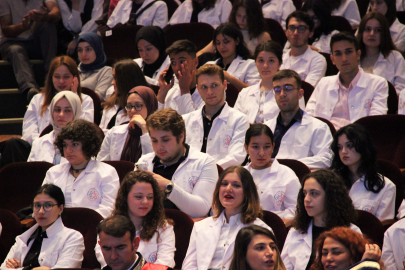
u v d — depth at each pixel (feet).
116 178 22.22
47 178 22.67
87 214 20.25
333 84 29.48
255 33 36.09
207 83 25.21
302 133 25.21
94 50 35.53
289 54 35.12
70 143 21.98
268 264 14.99
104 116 30.32
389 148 24.98
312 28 34.50
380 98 28.45
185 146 22.35
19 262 19.56
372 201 20.57
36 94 32.91
